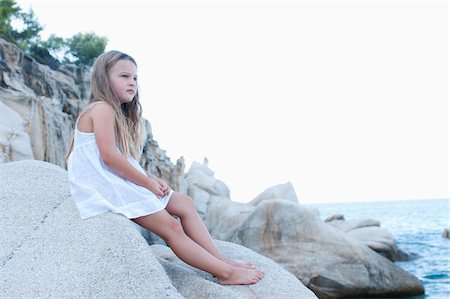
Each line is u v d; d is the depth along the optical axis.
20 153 9.09
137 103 4.02
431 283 12.09
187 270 3.70
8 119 9.59
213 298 3.30
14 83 12.71
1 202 3.50
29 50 23.47
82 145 3.65
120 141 3.73
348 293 10.65
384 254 15.86
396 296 10.72
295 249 11.14
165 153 18.58
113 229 3.17
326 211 111.62
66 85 17.70
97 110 3.64
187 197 3.85
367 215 74.00
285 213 11.43
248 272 3.68
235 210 16.25
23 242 3.24
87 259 3.04
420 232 30.81
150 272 3.02
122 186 3.50
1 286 2.98
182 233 3.54
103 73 3.78
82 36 28.89
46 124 10.88
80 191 3.46
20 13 26.31
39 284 2.96
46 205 3.47
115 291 2.90
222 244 4.33
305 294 3.65
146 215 3.47
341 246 11.01
